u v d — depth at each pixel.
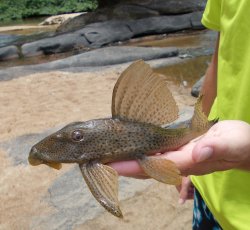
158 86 0.25
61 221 0.61
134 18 2.32
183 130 0.26
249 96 0.30
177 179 0.23
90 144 0.24
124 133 0.24
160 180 0.23
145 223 0.58
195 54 1.66
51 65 1.53
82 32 2.11
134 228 0.58
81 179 0.71
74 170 0.74
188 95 1.13
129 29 2.18
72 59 1.57
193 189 0.39
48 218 0.62
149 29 2.20
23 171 0.76
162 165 0.23
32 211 0.64
